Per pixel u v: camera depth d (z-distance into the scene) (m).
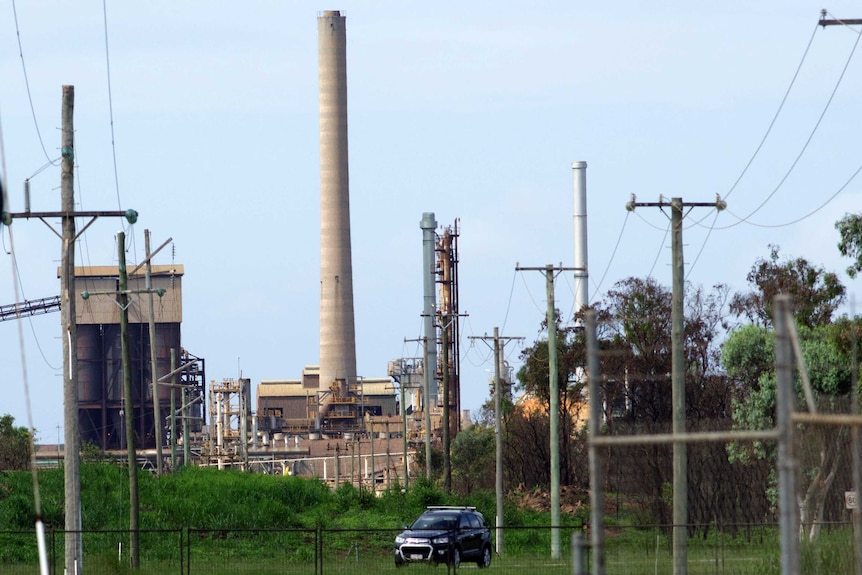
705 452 100.94
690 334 133.00
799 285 125.75
